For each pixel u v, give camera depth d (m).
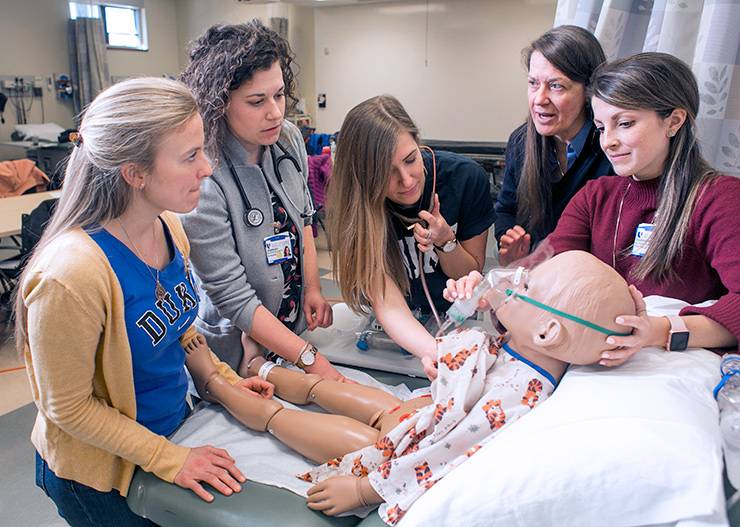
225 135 1.30
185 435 1.20
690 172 1.02
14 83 7.27
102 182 0.93
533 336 0.93
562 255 0.97
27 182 4.28
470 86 6.95
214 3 8.33
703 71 1.33
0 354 3.06
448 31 6.89
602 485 0.72
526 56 1.50
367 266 1.35
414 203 1.39
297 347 1.33
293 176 1.50
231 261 1.34
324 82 7.91
